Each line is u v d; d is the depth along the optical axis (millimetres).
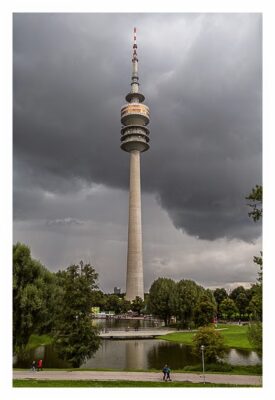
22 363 62000
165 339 97875
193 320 117000
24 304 58625
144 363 63250
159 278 143500
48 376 44688
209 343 55562
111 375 46000
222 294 194375
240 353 72500
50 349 78188
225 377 45438
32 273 63500
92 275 59031
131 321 186250
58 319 58281
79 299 56938
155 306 136625
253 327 46656
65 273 59750
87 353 55719
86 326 56156
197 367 52938
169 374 46219
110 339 99312
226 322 154750
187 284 133375
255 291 47875
